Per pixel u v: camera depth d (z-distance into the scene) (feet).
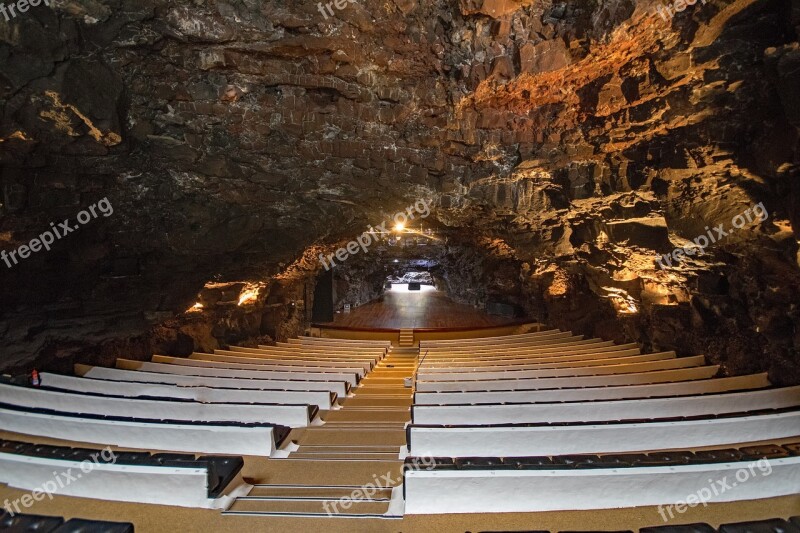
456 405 27.40
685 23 24.39
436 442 22.08
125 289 39.17
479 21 28.55
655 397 28.22
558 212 42.52
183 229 37.83
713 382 31.53
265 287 60.49
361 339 86.53
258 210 40.93
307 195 40.63
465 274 105.29
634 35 25.81
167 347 49.78
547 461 18.29
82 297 36.52
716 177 28.40
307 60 30.32
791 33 21.84
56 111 23.54
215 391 32.86
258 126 32.55
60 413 25.11
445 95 33.63
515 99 34.42
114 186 32.07
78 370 38.01
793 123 20.27
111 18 23.72
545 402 29.89
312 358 55.88
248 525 16.46
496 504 17.11
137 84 27.71
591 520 16.51
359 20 28.14
